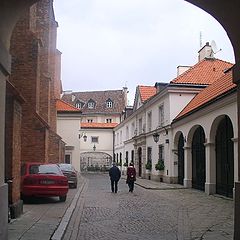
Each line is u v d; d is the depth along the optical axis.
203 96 24.64
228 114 17.72
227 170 18.70
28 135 19.31
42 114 24.91
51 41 29.84
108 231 10.00
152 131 34.47
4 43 8.04
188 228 10.47
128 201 17.44
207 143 20.64
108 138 65.44
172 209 14.62
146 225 10.95
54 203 15.53
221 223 11.31
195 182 24.56
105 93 84.31
